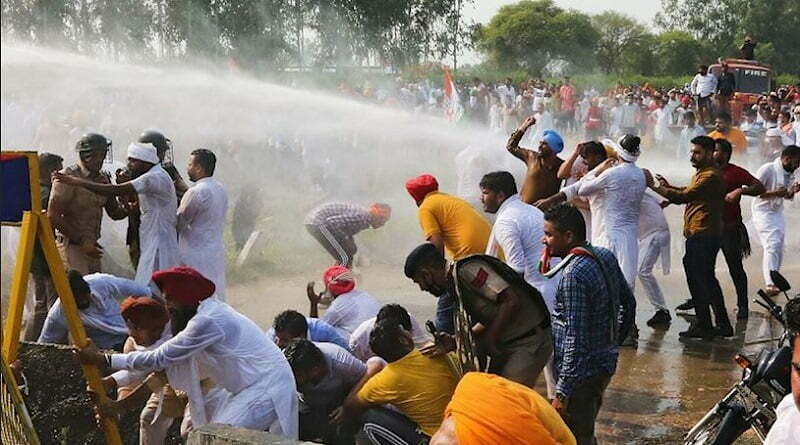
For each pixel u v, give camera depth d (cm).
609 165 873
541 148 890
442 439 262
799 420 360
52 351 635
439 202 745
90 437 632
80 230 854
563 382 537
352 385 618
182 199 866
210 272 866
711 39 9769
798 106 2303
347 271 761
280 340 649
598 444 638
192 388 545
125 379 579
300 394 610
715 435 509
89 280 708
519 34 9556
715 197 886
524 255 690
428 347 568
